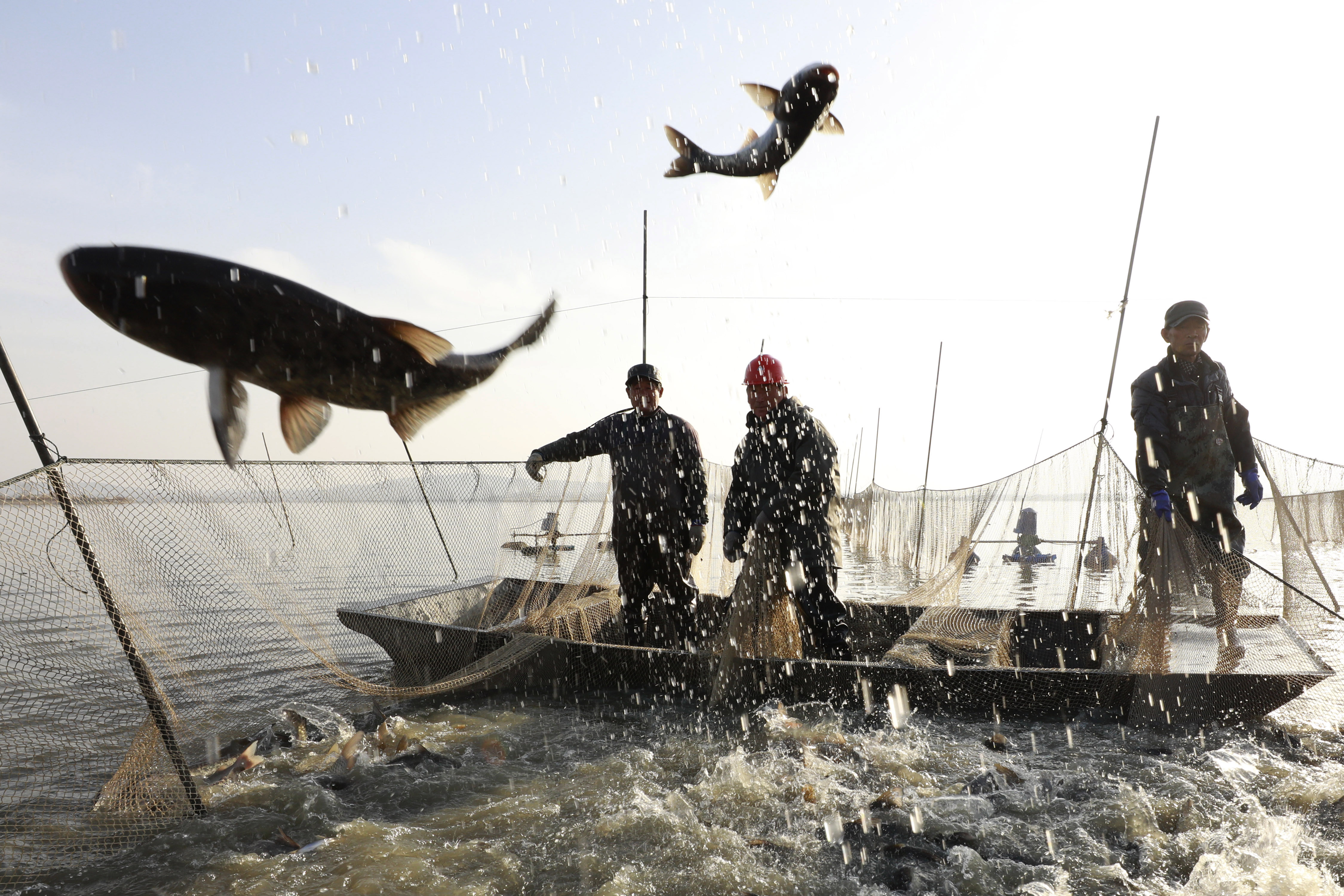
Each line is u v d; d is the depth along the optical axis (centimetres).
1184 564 484
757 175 334
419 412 225
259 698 470
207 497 419
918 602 689
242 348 208
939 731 431
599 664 512
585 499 678
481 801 339
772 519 536
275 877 271
